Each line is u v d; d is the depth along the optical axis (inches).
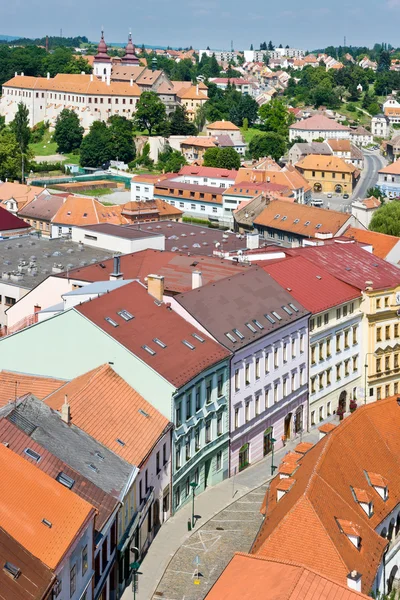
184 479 4603.8
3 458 3196.4
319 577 2876.5
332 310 5772.6
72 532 3095.5
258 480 4987.7
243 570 3016.7
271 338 5226.4
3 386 4576.8
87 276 5812.0
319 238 7480.3
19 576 2785.4
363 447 3922.2
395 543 3814.0
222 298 5211.6
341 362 5935.0
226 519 4517.7
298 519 3262.8
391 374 6205.7
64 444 3695.9
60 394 4185.5
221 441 4911.4
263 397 5241.1
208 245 7780.5
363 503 3577.8
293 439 5570.9
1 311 6274.6
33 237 7332.7
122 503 3619.6
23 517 3016.7
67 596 3068.4
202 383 4660.4
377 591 3457.2
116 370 4453.7
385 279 6235.2
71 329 4549.7
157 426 4261.8
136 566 3742.6
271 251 6466.5
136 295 4955.7
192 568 4055.1
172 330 4783.5
